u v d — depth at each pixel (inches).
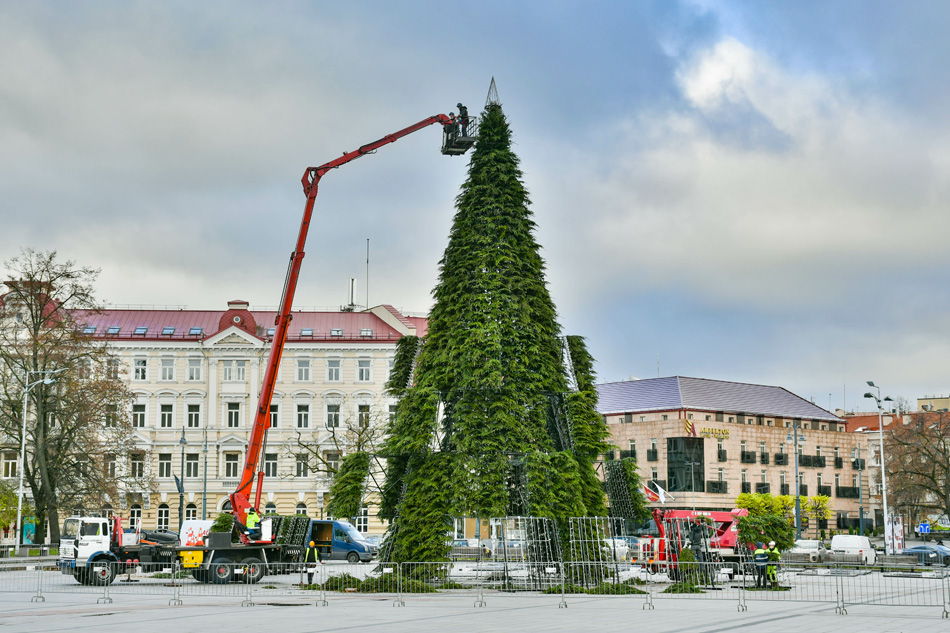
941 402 6127.0
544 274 1614.2
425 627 889.5
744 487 4576.8
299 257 1790.1
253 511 1847.9
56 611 1123.9
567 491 1450.5
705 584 1519.4
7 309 2864.2
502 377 1496.1
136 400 3619.6
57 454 2815.0
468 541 1758.1
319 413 3641.7
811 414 5022.1
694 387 4680.1
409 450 1496.1
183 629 885.2
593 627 882.8
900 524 2773.1
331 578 1513.3
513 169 1619.1
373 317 3841.0
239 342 3661.4
